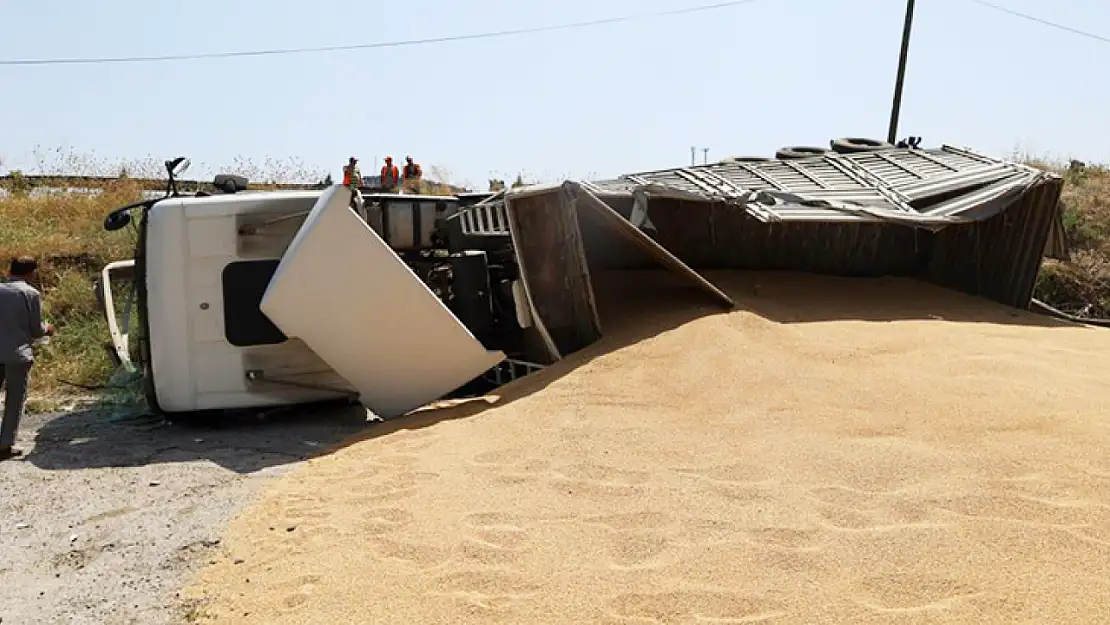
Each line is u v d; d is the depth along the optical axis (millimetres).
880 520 4285
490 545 4297
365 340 7160
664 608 3592
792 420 5844
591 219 8758
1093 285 15578
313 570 4188
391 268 7016
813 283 10586
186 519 5105
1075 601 3389
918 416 5734
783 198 9852
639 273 10367
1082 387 6203
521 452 5719
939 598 3512
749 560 3941
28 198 16719
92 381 10547
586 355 7715
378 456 6035
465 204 10141
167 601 4020
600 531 4387
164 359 7609
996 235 11062
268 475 5969
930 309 9680
